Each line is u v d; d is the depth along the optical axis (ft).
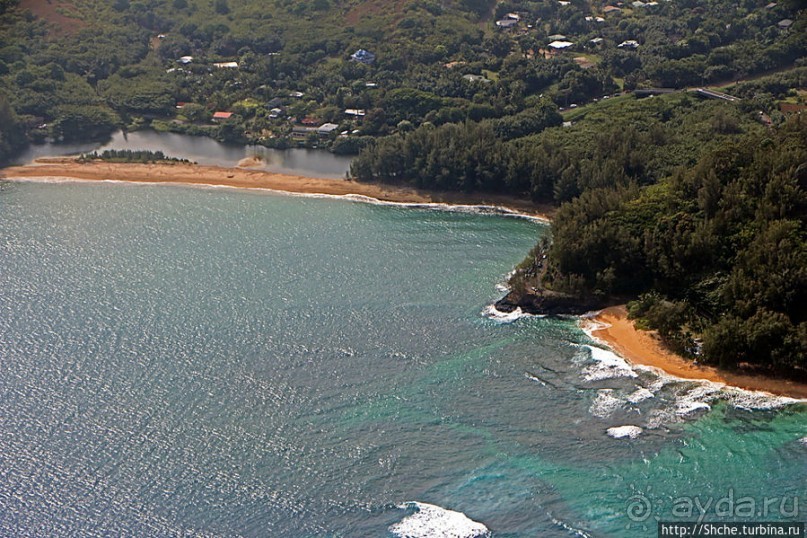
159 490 550.36
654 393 629.92
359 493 544.21
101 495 546.67
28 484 556.10
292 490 547.49
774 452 570.05
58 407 626.64
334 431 597.52
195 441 590.55
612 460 566.36
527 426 599.16
